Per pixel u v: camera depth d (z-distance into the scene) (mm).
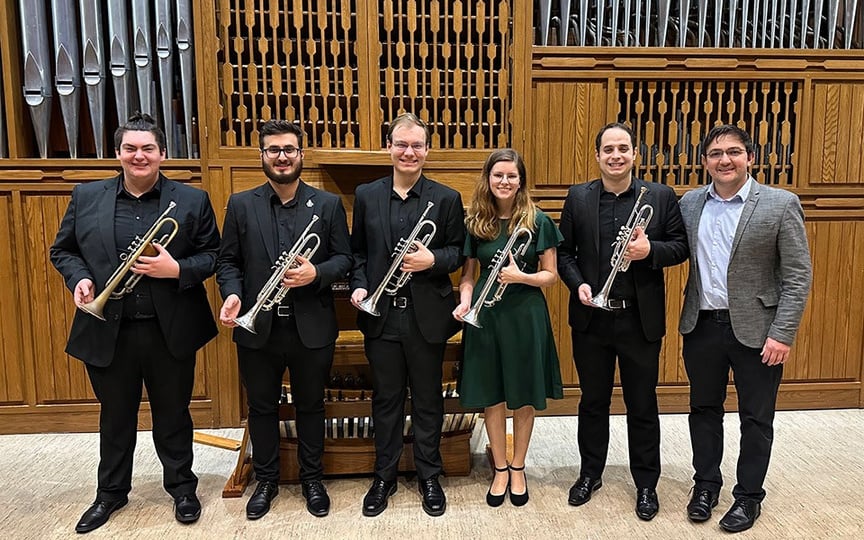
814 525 2570
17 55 3371
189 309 2559
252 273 2541
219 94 3371
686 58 3533
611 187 2596
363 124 3398
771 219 2410
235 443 3270
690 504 2631
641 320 2551
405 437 2990
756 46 3613
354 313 3447
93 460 3215
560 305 3686
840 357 3760
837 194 3682
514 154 2568
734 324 2475
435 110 3432
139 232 2482
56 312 3469
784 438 3414
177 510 2613
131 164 2395
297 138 2500
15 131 3363
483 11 3383
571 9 3609
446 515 2658
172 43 3428
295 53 3467
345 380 3205
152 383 2574
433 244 2625
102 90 3395
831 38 3570
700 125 3613
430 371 2652
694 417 2668
